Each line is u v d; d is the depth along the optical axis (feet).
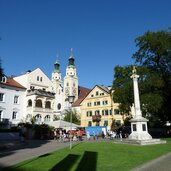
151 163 42.42
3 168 36.88
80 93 433.89
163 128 168.55
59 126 137.90
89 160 45.24
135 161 44.37
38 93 176.04
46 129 140.36
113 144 84.48
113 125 222.07
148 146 76.02
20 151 64.85
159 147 71.92
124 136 149.18
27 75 184.75
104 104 240.94
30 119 157.17
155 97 114.73
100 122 239.09
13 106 167.32
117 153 57.00
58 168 36.50
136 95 96.99
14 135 125.29
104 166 38.75
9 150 68.08
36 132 139.64
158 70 129.70
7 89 165.68
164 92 123.03
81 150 63.98
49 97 184.34
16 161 45.60
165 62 127.44
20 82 187.62
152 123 159.74
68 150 64.64
